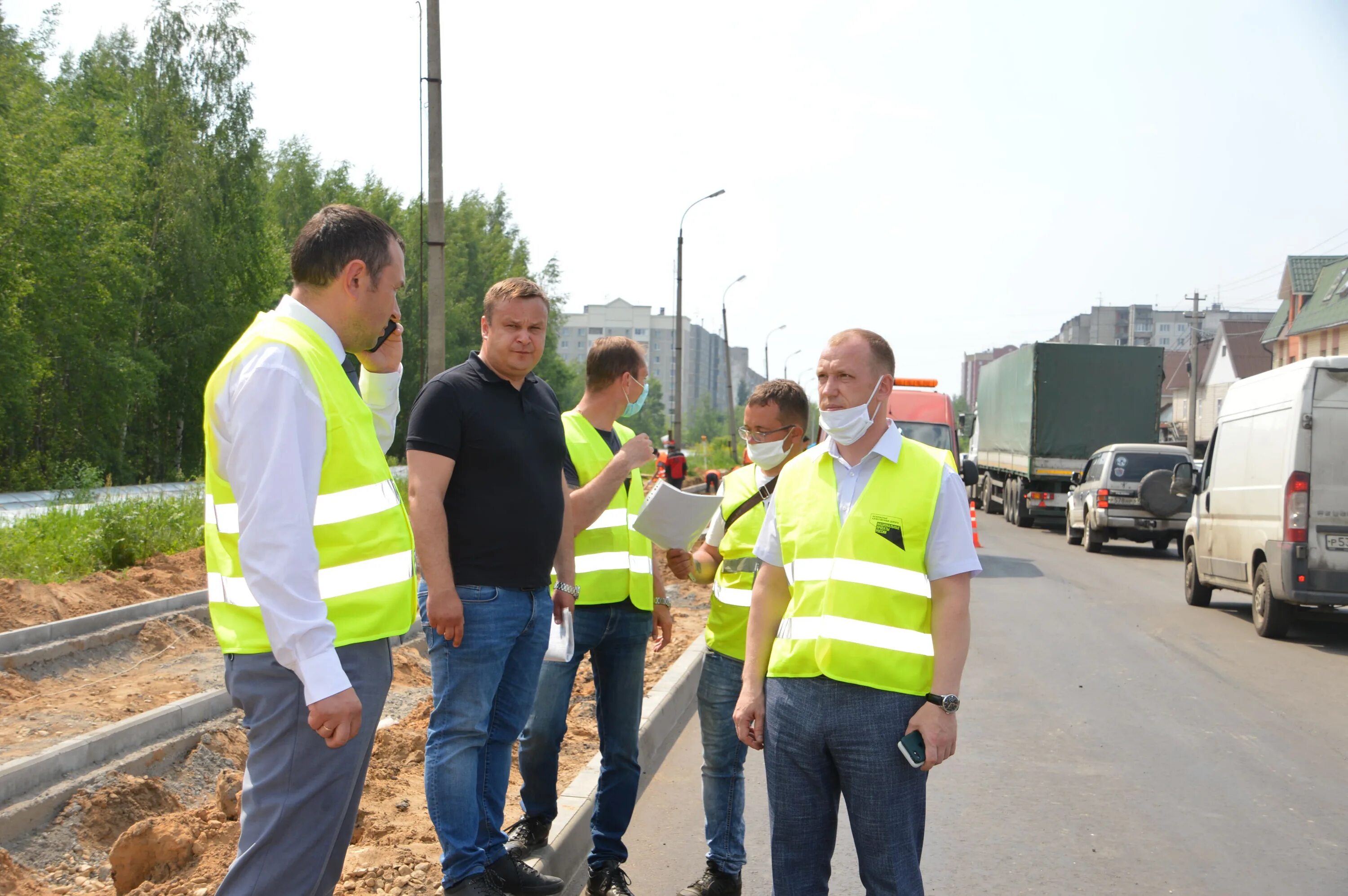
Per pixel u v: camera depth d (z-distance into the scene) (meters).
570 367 70.94
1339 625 11.77
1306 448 10.29
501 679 3.71
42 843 4.30
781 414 4.05
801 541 3.07
